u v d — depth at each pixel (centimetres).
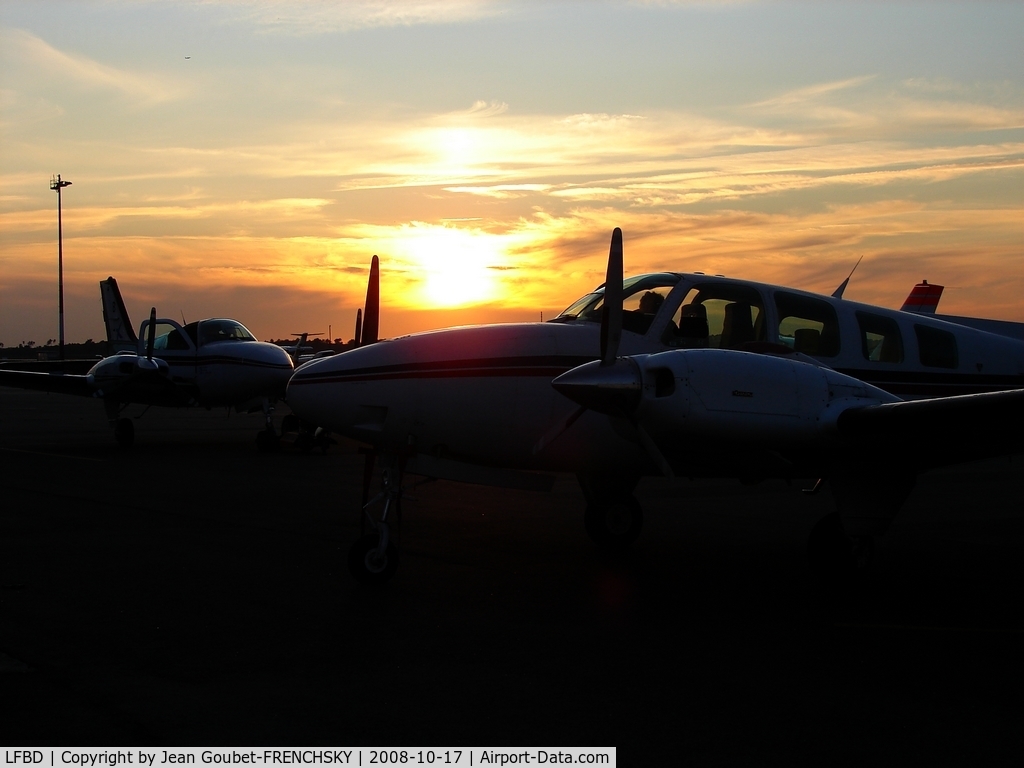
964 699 447
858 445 633
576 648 528
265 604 621
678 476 774
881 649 536
